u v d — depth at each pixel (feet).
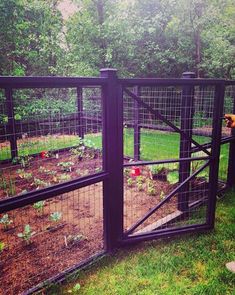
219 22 32.01
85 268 8.27
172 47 31.55
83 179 7.98
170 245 9.53
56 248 9.05
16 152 15.01
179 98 15.58
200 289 7.53
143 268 8.33
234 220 11.21
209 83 9.43
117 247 9.18
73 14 30.96
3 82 6.03
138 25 29.81
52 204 12.26
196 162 13.99
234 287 7.64
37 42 26.53
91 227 10.32
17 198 6.70
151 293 7.41
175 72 32.45
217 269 8.30
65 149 18.33
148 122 17.53
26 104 17.87
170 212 11.65
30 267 8.15
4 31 22.45
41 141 15.06
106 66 29.35
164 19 30.25
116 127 8.41
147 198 13.04
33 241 9.39
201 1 30.14
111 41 28.99
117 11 30.27
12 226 10.36
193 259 8.77
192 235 10.14
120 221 9.03
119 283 7.76
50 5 30.19
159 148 20.07
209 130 13.09
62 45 30.81
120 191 8.86
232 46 31.76
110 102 8.14
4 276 7.77
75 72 27.89
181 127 11.14
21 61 25.81
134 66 31.22
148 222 10.83
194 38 31.68
